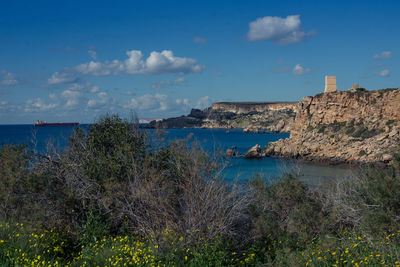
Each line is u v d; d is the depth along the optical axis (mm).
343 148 56719
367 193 8648
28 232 7141
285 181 9930
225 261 6566
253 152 58812
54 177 8602
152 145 9398
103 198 7996
